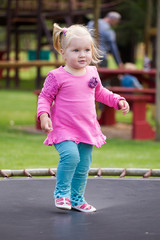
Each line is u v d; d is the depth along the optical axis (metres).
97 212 3.30
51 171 4.35
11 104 15.16
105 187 3.99
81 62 3.22
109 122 11.45
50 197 3.69
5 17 20.45
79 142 3.29
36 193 3.79
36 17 20.62
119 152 8.02
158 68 9.16
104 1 20.09
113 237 2.74
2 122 11.39
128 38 16.44
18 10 20.23
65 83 3.24
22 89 20.62
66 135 3.20
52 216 3.19
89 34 3.27
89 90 3.29
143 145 8.82
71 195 3.38
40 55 20.59
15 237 2.74
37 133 9.90
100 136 3.34
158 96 9.25
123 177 4.32
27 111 13.59
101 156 7.62
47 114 3.19
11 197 3.66
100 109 13.35
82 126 3.23
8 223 3.02
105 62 13.41
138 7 14.91
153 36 15.10
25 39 37.28
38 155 7.48
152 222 3.05
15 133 9.75
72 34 3.22
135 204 3.50
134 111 9.55
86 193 3.80
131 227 2.94
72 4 20.52
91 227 2.94
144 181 4.20
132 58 19.84
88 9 20.20
